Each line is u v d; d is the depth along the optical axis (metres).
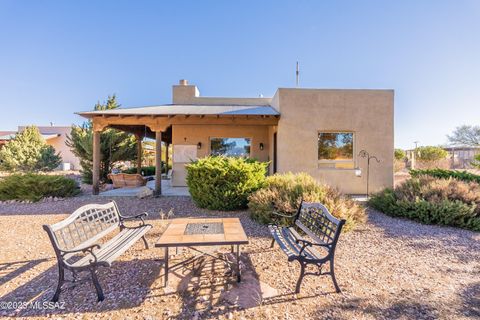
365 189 9.70
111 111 9.33
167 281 3.01
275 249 4.16
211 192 6.84
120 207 7.34
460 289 2.94
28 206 7.58
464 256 3.90
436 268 3.49
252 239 4.63
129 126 12.34
